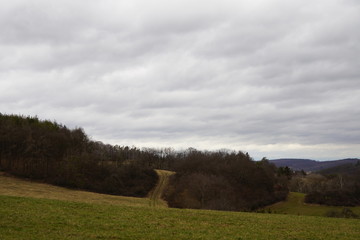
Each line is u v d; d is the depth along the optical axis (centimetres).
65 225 2227
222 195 8600
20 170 9081
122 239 1961
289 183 14912
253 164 12381
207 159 13050
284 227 2742
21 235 1859
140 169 12862
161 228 2366
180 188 10312
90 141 14262
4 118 11625
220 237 2180
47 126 12281
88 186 9412
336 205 9144
